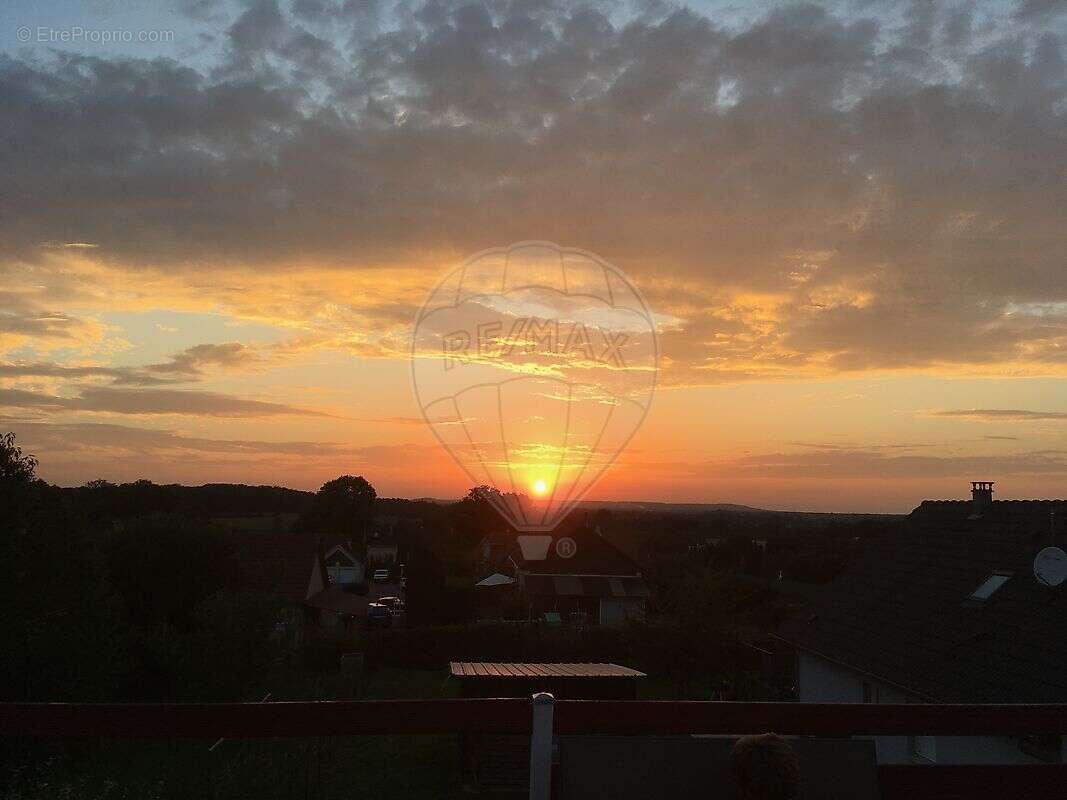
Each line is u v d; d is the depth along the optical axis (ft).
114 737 8.50
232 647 50.08
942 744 34.32
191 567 62.13
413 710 8.67
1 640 39.45
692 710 8.96
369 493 222.69
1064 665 30.32
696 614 66.08
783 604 88.74
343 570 163.53
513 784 38.45
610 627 74.18
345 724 8.62
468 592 100.37
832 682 47.09
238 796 31.99
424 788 38.45
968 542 46.73
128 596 59.82
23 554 41.73
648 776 8.92
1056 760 27.35
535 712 8.52
